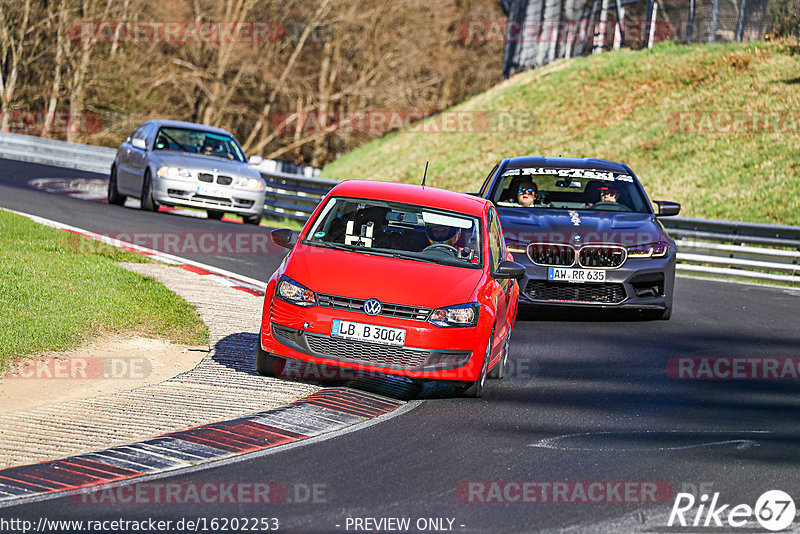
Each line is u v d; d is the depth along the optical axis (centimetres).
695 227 6550
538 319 4288
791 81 11594
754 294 5378
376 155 14988
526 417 2628
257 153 19775
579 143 12300
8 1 18388
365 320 2688
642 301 4119
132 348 3158
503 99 14825
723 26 13488
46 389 2634
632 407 2800
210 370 2909
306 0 19512
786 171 9700
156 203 6738
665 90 12688
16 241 4753
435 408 2673
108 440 2194
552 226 4122
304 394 2686
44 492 1855
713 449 2380
